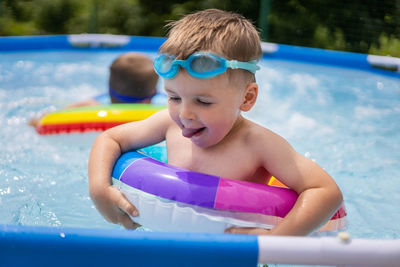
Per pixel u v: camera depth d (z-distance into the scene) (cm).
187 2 941
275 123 318
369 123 326
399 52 785
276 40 841
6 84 384
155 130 169
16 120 294
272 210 137
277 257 103
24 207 180
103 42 542
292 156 145
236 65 139
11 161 229
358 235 177
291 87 423
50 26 894
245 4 885
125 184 149
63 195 194
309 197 135
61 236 102
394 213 197
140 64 306
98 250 102
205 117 139
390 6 803
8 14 872
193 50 137
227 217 135
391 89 430
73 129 259
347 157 260
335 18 845
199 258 103
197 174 143
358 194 214
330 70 498
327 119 332
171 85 139
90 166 158
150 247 102
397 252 104
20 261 102
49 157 238
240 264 103
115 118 262
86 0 923
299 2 869
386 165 250
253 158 150
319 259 104
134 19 923
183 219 138
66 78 416
